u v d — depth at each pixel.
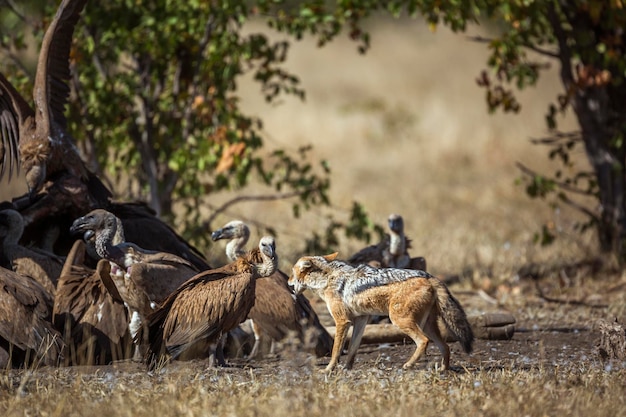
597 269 37.34
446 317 21.95
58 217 27.64
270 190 55.94
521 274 37.31
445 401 18.81
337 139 74.56
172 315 22.48
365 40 37.72
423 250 41.47
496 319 26.81
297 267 23.06
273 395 19.00
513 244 42.44
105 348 24.06
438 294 22.03
